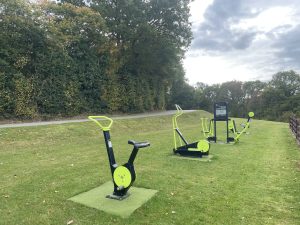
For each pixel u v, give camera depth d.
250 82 71.62
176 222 4.12
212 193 5.34
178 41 28.06
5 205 4.68
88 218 4.23
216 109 12.20
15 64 16.31
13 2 16.08
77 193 5.26
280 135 15.34
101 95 22.20
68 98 19.06
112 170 4.97
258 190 5.52
